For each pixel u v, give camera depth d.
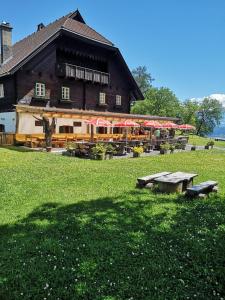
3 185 10.21
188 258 5.29
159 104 71.19
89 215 7.36
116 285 4.49
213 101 85.88
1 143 24.70
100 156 18.39
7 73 24.97
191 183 10.73
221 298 4.21
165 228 6.56
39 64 27.58
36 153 19.23
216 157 21.69
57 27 30.84
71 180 11.28
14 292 4.35
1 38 29.38
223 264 5.09
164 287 4.47
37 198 8.82
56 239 6.02
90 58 32.53
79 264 5.06
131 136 32.25
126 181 11.34
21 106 23.67
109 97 35.06
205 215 7.40
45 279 4.65
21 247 5.69
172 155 22.33
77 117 25.52
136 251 5.50
